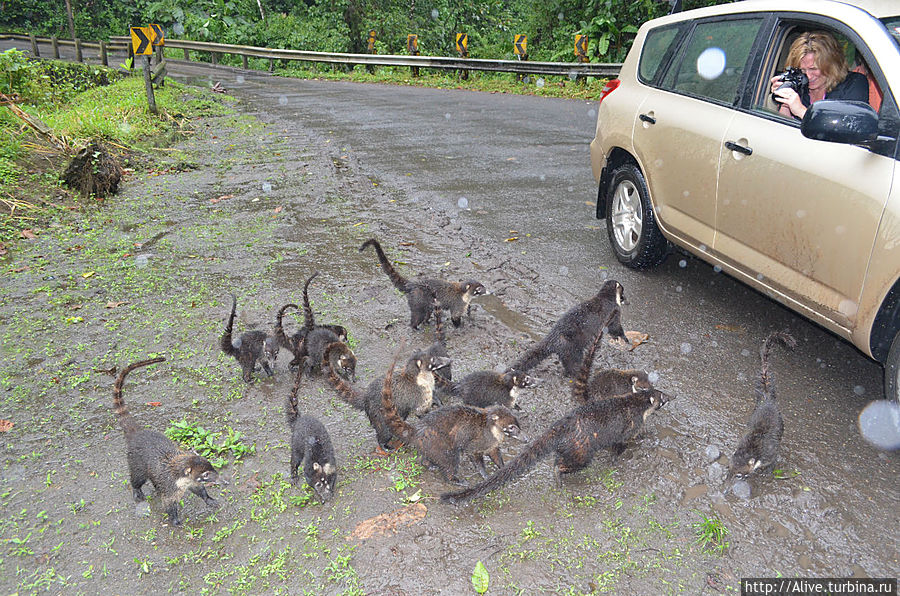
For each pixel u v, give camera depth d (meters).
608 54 22.59
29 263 7.08
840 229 4.05
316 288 6.46
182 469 3.44
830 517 3.44
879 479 3.71
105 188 9.51
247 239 7.80
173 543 3.41
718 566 3.18
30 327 5.66
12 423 4.38
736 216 4.99
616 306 5.04
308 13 38.12
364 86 23.84
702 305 5.93
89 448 4.16
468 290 5.48
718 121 5.20
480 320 5.79
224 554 3.34
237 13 36.53
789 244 4.50
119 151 12.09
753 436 3.68
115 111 14.88
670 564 3.20
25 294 6.32
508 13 40.69
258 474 3.92
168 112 15.93
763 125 4.77
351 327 5.71
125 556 3.33
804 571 3.14
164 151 12.66
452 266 6.94
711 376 4.81
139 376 4.95
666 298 6.07
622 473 3.86
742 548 3.28
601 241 7.58
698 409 4.42
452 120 15.77
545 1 27.08
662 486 3.73
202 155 12.41
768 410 3.82
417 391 4.19
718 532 3.33
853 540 3.30
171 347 5.37
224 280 6.66
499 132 14.14
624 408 3.79
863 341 4.02
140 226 8.33
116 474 3.93
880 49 4.05
